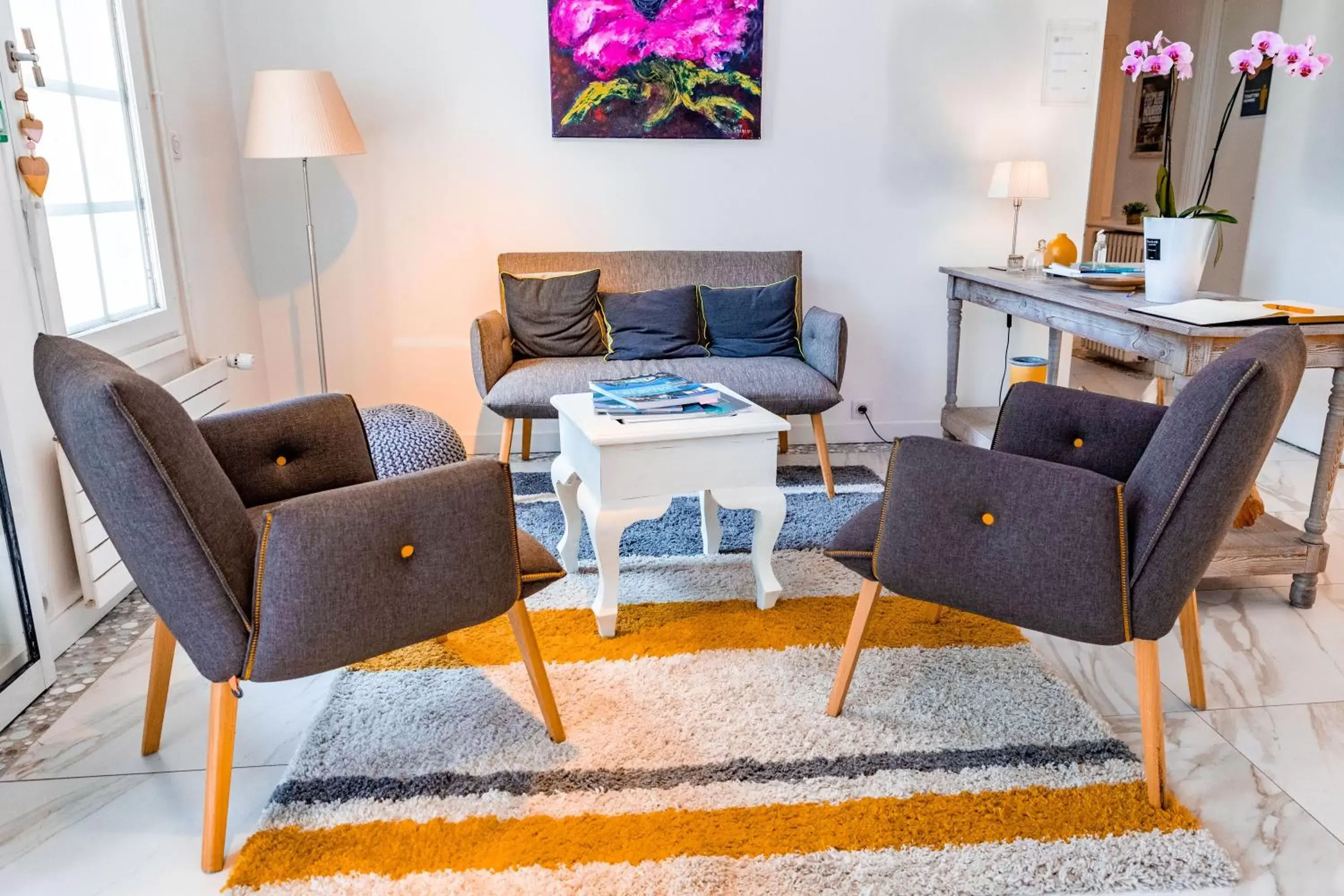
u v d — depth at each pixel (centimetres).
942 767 169
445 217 353
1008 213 373
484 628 221
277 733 183
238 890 140
